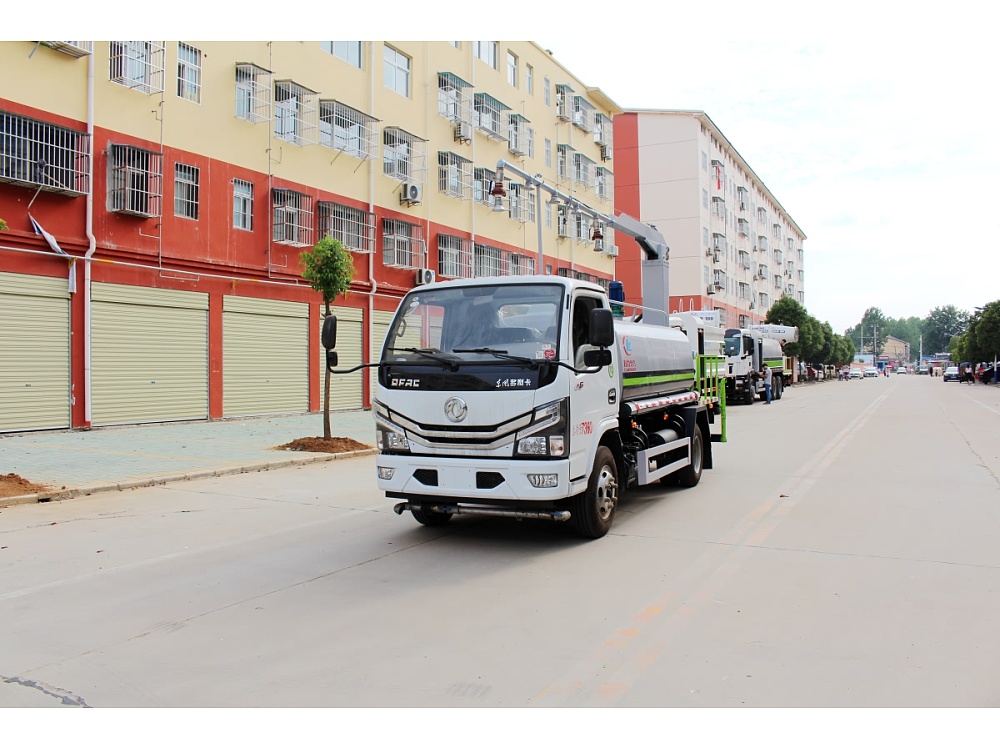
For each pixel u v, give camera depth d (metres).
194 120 18.30
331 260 13.77
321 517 8.20
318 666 4.08
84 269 15.93
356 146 23.55
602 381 7.04
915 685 3.77
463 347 6.62
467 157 29.19
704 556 6.38
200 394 18.61
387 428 6.77
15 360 14.75
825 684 3.78
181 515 8.30
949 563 6.09
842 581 5.60
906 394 41.38
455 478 6.38
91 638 4.54
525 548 6.72
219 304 19.08
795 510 8.34
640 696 3.66
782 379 36.94
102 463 11.59
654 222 57.19
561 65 37.44
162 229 17.45
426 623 4.76
